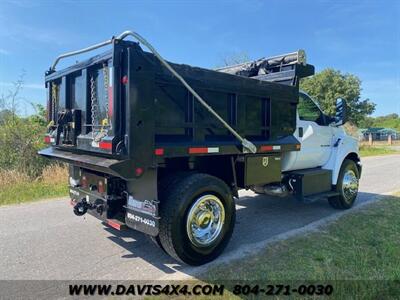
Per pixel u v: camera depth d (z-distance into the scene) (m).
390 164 15.66
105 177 4.07
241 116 4.65
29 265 4.02
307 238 4.89
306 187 5.80
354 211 6.48
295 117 5.60
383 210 6.53
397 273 3.59
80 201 4.50
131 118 3.39
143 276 3.74
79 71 4.34
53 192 8.26
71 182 5.07
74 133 4.32
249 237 5.00
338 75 40.94
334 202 6.62
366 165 15.28
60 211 6.48
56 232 5.20
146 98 3.50
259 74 6.01
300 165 6.05
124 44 3.44
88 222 5.73
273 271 3.78
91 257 4.26
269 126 5.09
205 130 4.24
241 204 7.13
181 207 3.78
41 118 11.27
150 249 4.53
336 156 6.46
